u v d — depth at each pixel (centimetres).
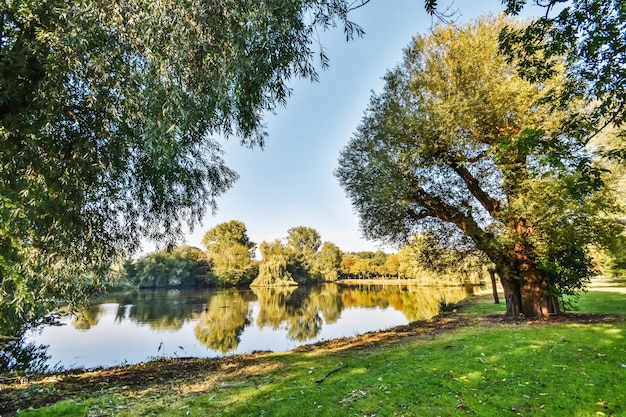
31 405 473
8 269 388
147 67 411
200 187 826
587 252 1062
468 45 1102
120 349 1193
